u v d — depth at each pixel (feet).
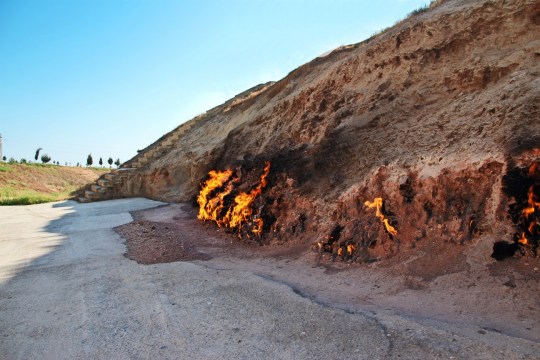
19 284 20.02
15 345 12.59
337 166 26.35
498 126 17.93
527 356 9.59
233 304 15.52
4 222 43.21
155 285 18.79
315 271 19.63
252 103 54.95
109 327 13.74
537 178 14.96
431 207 18.31
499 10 23.82
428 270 15.97
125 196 63.31
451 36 25.36
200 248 27.43
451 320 12.25
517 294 12.78
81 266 23.49
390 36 30.14
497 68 21.16
